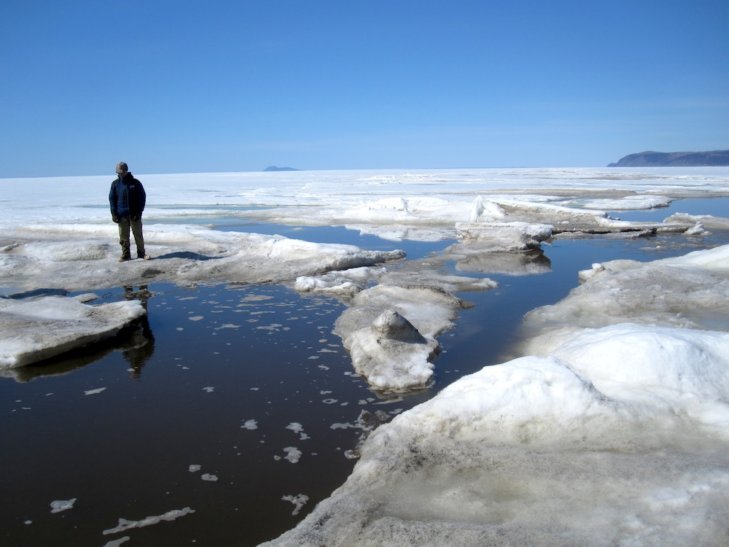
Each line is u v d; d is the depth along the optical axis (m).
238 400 4.52
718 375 3.91
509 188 44.06
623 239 15.02
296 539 2.63
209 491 3.24
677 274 7.76
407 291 7.80
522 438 3.41
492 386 3.75
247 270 10.04
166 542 2.80
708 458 3.00
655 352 4.02
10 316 6.49
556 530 2.49
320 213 22.72
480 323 6.70
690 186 43.41
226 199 34.84
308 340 6.09
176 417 4.23
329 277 9.19
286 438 3.87
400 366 5.04
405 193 39.41
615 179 62.94
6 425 4.13
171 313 7.30
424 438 3.52
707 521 2.40
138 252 11.08
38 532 2.88
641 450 3.15
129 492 3.24
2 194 43.94
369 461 3.33
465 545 2.43
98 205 29.73
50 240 14.41
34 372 5.22
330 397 4.57
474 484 3.01
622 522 2.49
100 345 5.98
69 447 3.79
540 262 11.41
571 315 6.71
